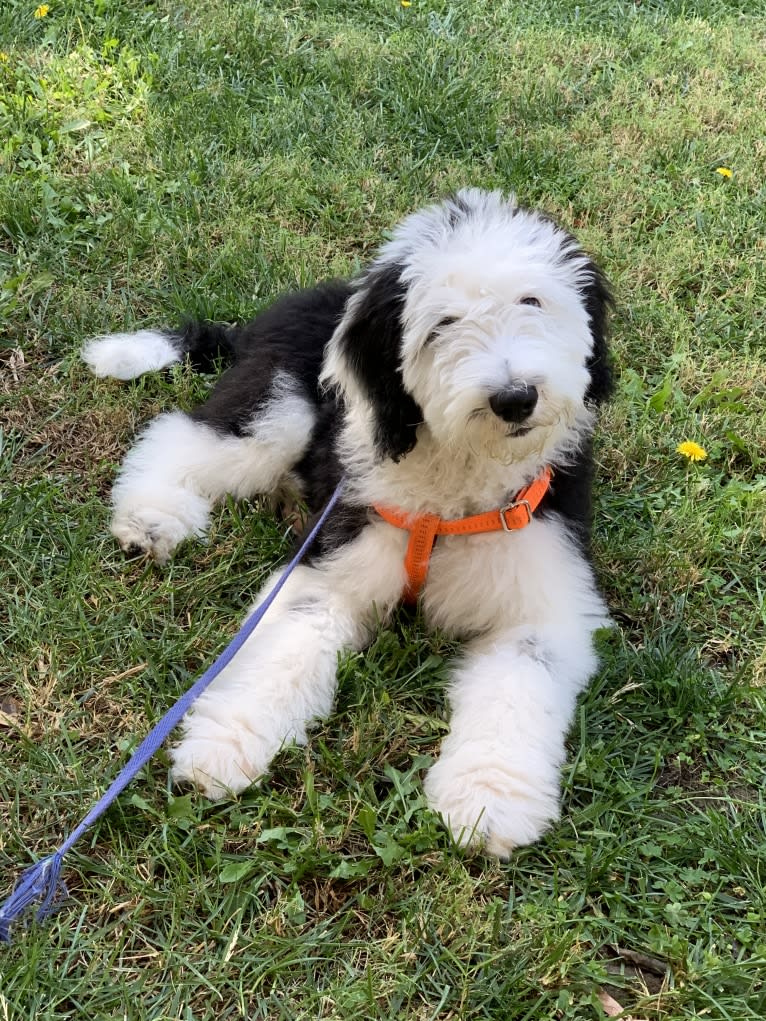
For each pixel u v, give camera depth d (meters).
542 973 0.73
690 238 1.53
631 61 2.05
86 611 0.98
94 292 1.37
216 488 1.12
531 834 0.80
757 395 1.30
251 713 0.86
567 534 0.96
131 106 1.68
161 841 0.80
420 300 0.86
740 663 1.00
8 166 1.54
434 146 1.70
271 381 1.11
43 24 1.87
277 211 1.52
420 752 0.90
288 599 0.95
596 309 0.95
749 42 2.16
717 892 0.79
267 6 2.08
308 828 0.82
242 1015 0.72
